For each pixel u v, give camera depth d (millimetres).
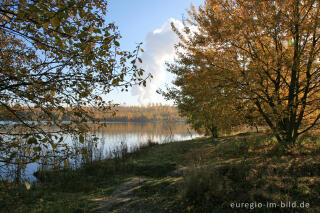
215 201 4410
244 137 11562
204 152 9789
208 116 8523
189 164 7680
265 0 6469
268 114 7320
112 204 5512
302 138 8141
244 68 7441
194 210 4289
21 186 6832
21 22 3145
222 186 4785
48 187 7379
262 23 6594
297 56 6766
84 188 7281
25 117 3352
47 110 3283
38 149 2711
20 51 4148
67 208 5281
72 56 3090
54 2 2959
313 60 6789
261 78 7059
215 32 7020
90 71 3643
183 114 10125
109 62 3438
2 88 3098
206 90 7105
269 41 7340
